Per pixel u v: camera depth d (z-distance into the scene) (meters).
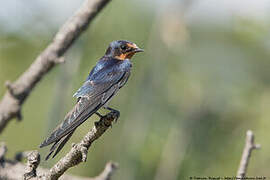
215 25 14.02
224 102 13.50
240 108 13.46
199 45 13.81
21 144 14.32
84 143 6.54
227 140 13.26
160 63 12.88
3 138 14.30
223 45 13.95
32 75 9.45
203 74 13.56
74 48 10.88
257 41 13.77
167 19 12.11
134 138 12.52
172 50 12.71
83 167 12.91
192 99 13.21
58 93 10.65
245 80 13.77
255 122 13.32
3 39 12.95
